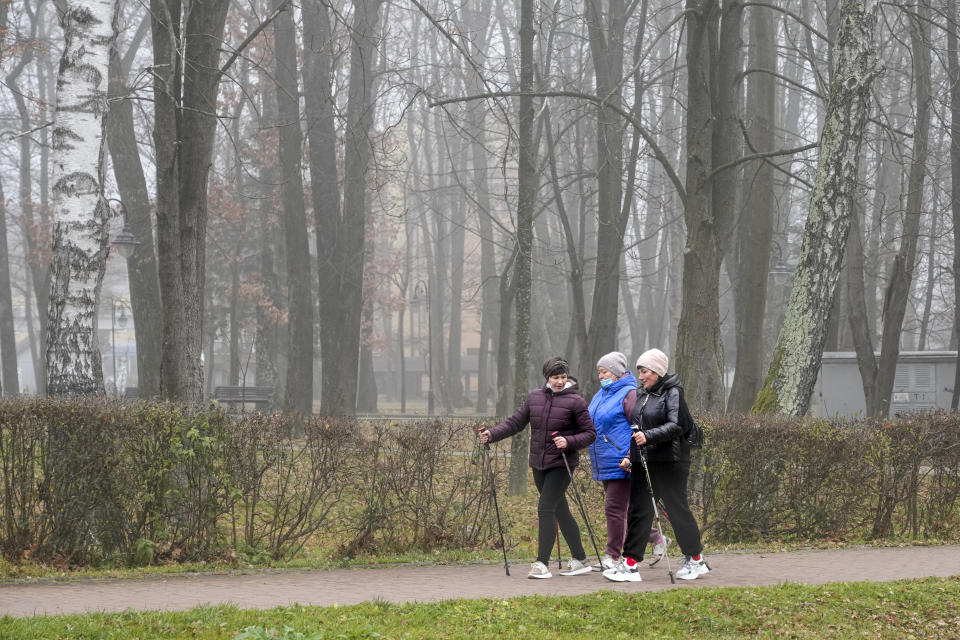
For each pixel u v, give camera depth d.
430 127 59.62
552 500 9.16
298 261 31.22
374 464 11.11
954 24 20.77
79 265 12.27
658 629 7.29
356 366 33.47
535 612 7.42
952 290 49.88
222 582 9.02
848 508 12.71
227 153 50.59
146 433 9.99
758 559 10.77
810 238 15.77
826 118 15.92
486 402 56.88
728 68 20.05
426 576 9.49
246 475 10.45
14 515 9.66
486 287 52.78
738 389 24.94
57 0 23.03
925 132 23.14
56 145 12.41
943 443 12.94
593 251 51.62
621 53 27.30
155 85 14.77
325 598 8.03
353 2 30.30
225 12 15.41
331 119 32.34
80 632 6.28
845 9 15.70
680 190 18.41
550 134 26.22
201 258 14.86
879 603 8.29
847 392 26.34
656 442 8.76
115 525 9.97
